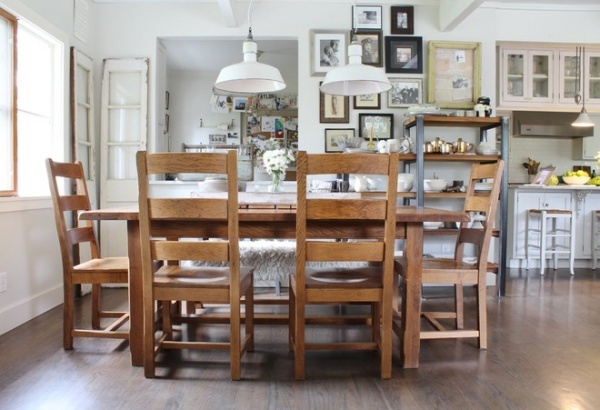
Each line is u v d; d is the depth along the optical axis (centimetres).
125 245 374
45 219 294
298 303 184
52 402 165
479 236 224
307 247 181
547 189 468
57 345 227
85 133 360
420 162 346
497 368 200
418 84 389
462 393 175
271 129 627
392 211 180
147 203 180
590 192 471
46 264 295
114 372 194
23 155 293
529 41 414
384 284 185
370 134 362
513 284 391
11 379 186
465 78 390
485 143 368
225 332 250
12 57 262
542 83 477
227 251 182
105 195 375
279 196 257
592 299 334
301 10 385
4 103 259
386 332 188
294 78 632
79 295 334
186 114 634
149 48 382
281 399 169
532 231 466
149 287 185
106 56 380
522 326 264
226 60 570
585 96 472
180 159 176
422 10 391
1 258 246
